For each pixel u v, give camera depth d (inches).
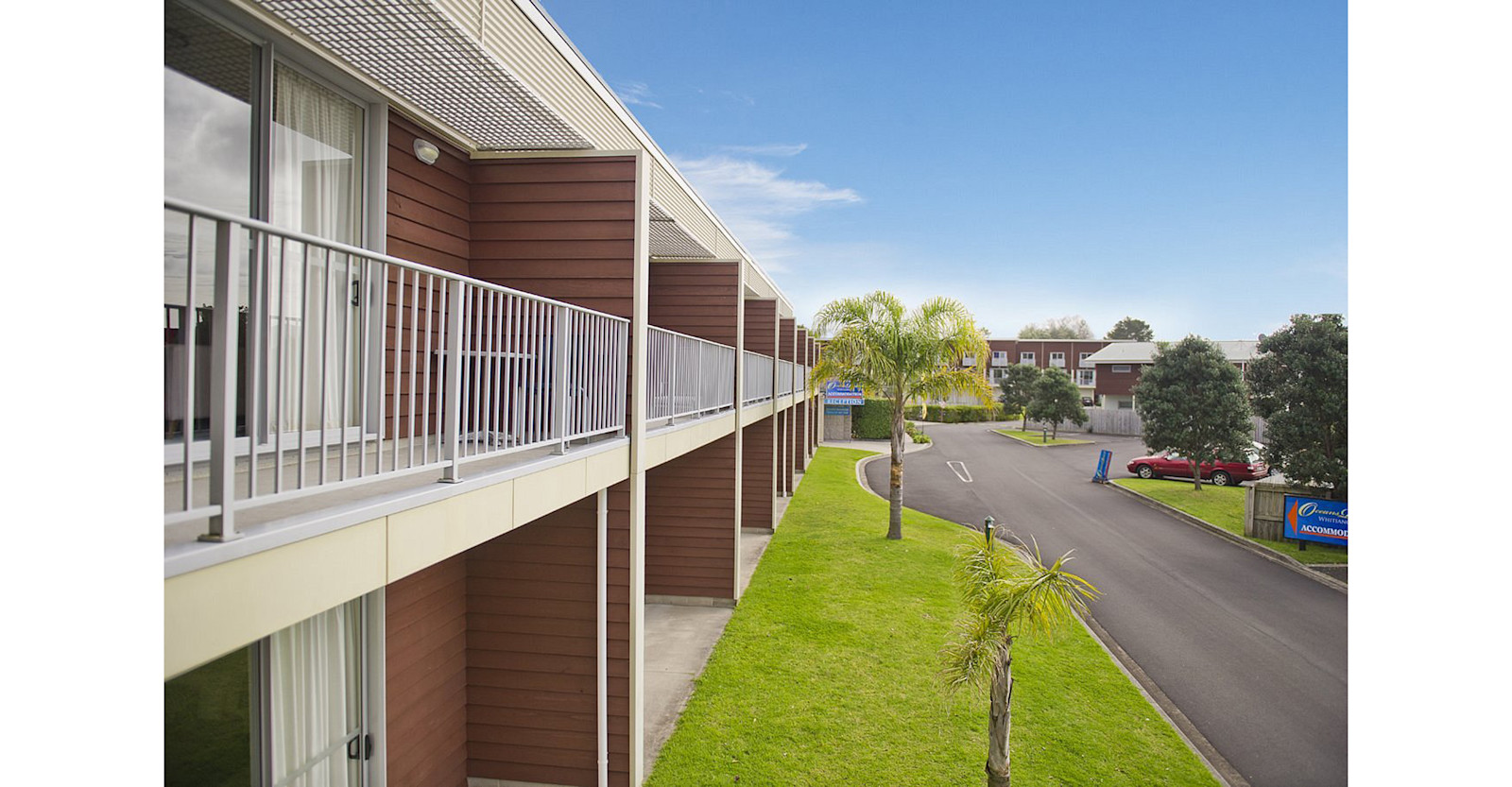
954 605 475.8
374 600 214.2
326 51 183.9
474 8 184.9
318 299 196.5
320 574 113.4
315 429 195.8
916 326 661.3
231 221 92.6
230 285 93.4
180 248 151.2
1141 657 403.5
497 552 264.7
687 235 419.5
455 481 149.9
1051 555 626.5
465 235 260.7
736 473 482.0
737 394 485.7
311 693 190.5
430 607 244.1
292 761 183.5
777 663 375.2
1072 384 1640.0
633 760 262.2
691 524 483.5
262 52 172.4
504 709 264.2
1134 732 308.3
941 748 289.4
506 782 264.7
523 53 215.6
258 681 173.0
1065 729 308.2
